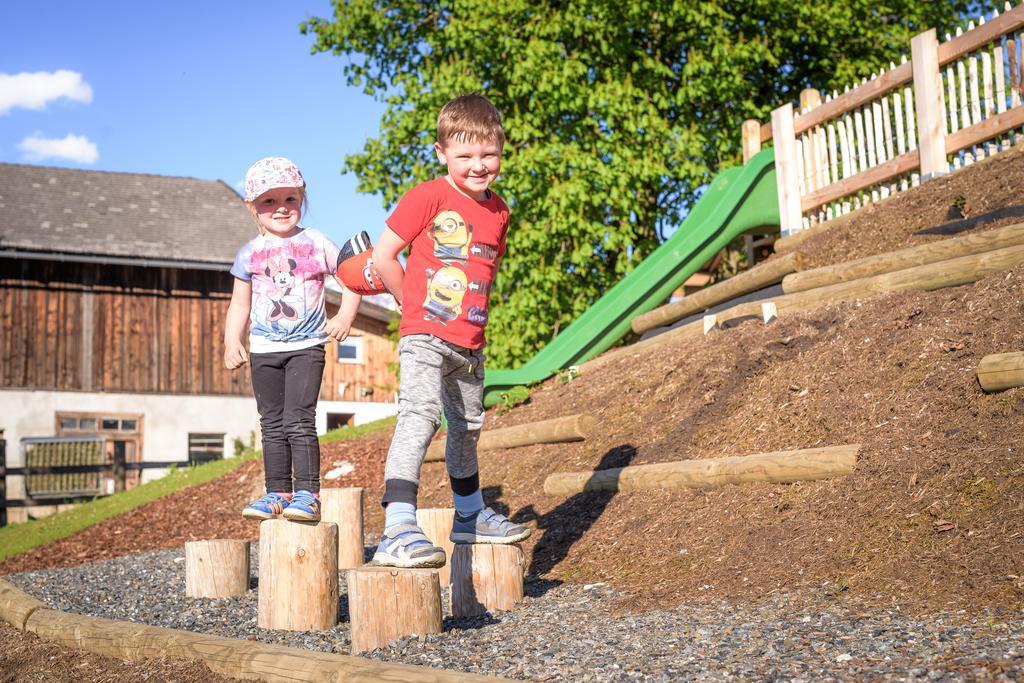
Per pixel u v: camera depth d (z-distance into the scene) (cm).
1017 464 396
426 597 397
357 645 387
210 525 981
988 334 516
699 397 676
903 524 399
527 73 1314
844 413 529
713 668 295
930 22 1684
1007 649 277
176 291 2348
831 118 1032
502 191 1317
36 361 2211
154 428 2281
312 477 462
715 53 1392
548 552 554
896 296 650
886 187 968
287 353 461
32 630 491
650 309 1120
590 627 386
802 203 1076
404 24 1518
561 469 696
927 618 327
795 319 703
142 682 368
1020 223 677
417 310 361
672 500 541
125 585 682
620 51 1406
